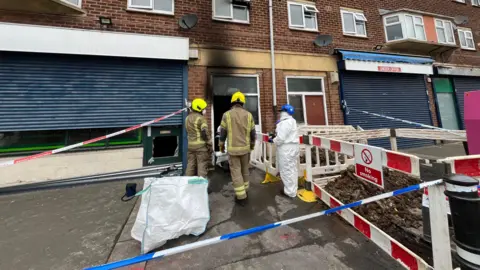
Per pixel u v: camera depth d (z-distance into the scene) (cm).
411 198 332
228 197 371
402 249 188
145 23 533
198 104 369
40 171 433
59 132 455
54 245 241
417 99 825
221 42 598
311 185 365
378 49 807
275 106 627
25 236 259
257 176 478
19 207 341
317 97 694
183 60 540
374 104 758
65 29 445
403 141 784
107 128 486
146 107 513
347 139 464
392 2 879
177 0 566
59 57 457
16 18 448
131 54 486
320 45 695
